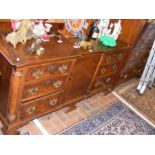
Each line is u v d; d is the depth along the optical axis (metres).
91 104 3.10
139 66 4.02
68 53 2.05
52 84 2.11
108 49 2.55
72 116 2.73
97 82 2.92
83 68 2.40
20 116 2.01
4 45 1.80
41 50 1.83
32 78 1.83
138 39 3.08
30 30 2.00
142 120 3.13
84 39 2.44
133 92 3.89
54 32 2.42
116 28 2.89
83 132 2.52
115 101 3.40
